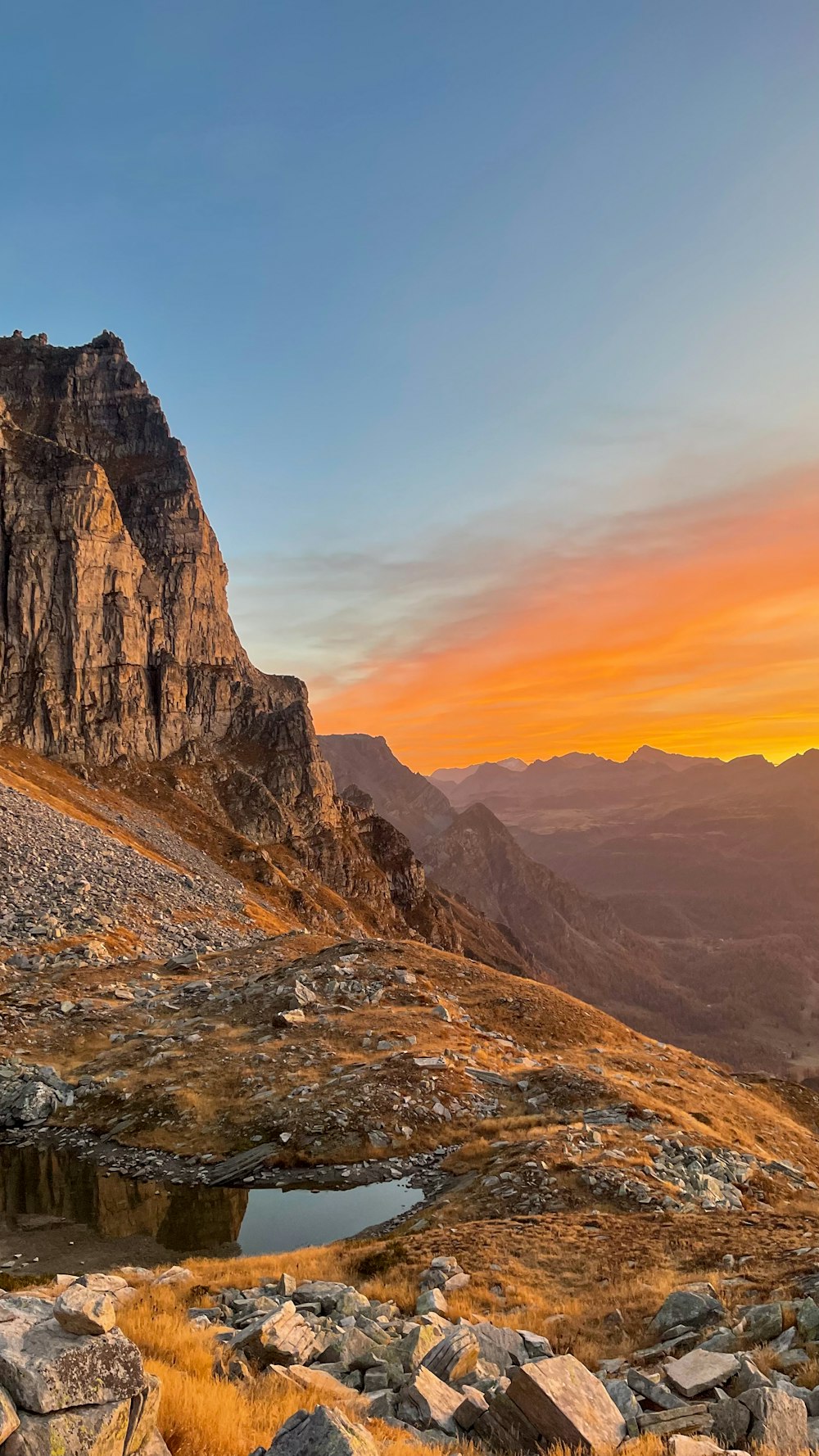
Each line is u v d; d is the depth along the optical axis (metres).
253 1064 51.69
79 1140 45.25
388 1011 60.72
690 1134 44.53
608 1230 29.09
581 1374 14.17
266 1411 12.71
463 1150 42.47
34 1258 32.44
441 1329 18.52
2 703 156.50
